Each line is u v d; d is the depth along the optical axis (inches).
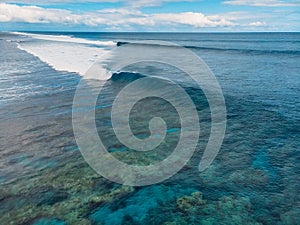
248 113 379.2
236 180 219.6
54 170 239.1
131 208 189.0
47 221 177.2
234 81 617.6
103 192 207.8
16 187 213.9
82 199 199.3
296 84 583.8
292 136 302.0
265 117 363.6
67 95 476.4
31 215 182.9
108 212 185.3
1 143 292.0
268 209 184.5
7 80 610.5
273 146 278.2
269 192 202.8
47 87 537.6
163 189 210.8
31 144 289.1
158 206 191.0
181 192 206.2
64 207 190.4
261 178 221.6
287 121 348.5
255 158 254.7
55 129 327.3
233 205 189.6
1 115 376.8
